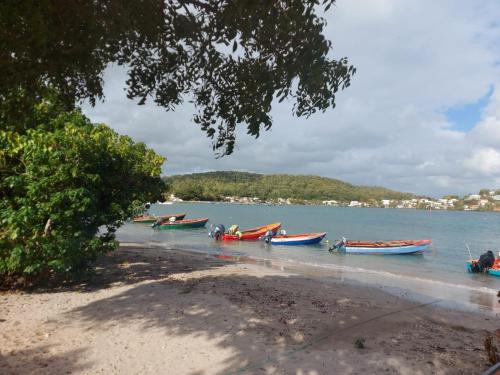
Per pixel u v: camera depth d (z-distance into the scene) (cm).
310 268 1873
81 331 690
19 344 618
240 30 361
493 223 8412
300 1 335
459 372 589
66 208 938
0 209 914
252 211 11262
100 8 367
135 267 1373
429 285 1539
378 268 2019
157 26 404
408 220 9019
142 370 553
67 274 1007
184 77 447
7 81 340
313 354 629
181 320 765
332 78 375
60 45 367
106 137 1095
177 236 3497
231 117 426
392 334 772
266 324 766
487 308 1154
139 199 1189
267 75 366
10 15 306
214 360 591
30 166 909
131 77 457
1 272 916
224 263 1722
